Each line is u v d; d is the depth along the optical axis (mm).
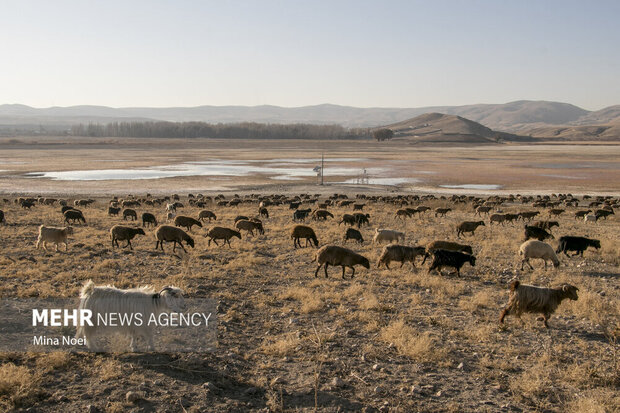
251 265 17516
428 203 49625
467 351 9719
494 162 121125
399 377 8398
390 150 186250
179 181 75062
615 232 29094
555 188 72500
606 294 14352
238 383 7926
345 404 7348
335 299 13094
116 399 7051
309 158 133125
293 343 9680
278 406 7145
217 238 21562
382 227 29516
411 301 13406
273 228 27922
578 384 8203
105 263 16062
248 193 63531
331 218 35312
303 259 19156
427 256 18828
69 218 28969
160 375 7934
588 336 10766
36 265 15688
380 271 17109
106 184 69438
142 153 147625
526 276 16766
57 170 90125
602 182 78875
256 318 11547
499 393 7914
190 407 6949
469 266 18312
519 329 11117
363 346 9773
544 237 23344
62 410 6688
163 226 19516
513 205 51000
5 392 7000
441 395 7750
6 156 126750
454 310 12594
